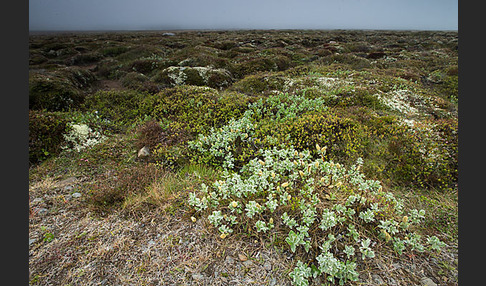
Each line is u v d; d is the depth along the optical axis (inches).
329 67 559.5
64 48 824.3
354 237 122.1
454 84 428.8
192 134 244.4
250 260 117.3
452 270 112.8
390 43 1132.5
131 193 159.2
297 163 159.8
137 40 1147.9
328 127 219.0
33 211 144.9
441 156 193.3
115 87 462.6
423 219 147.0
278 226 132.4
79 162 201.3
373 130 231.8
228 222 135.7
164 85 418.3
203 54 606.5
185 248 123.4
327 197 141.1
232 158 185.9
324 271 106.8
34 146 206.8
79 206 151.4
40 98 308.0
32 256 117.2
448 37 1460.4
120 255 119.6
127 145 229.6
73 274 110.3
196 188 167.0
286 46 947.3
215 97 312.5
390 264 116.1
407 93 356.2
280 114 270.5
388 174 187.5
